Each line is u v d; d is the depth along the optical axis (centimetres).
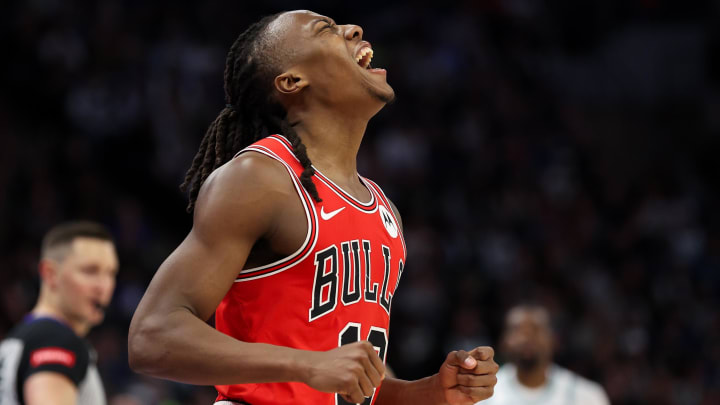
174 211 1034
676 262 1167
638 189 1311
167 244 977
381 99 237
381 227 236
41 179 940
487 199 1169
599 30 1581
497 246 1082
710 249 1198
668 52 1563
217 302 205
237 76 244
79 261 381
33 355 346
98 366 732
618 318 1036
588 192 1277
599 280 1096
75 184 952
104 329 777
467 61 1367
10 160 945
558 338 918
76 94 1070
